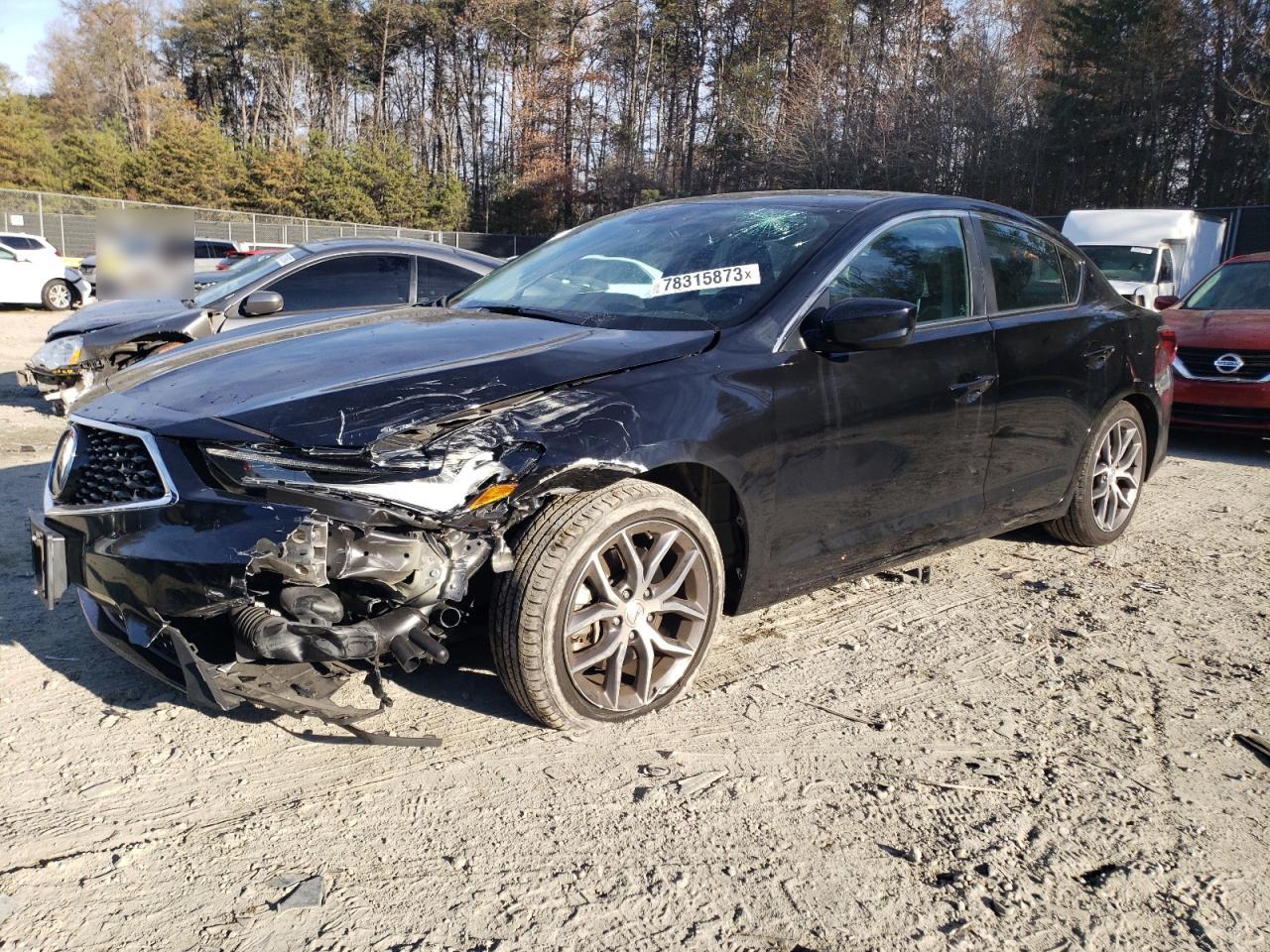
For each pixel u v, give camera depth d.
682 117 61.84
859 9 51.38
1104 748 2.94
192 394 2.76
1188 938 2.12
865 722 3.05
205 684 2.46
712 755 2.81
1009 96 36.75
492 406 2.68
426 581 2.57
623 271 3.69
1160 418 5.02
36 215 32.62
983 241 4.07
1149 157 35.97
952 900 2.22
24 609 3.71
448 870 2.27
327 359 2.92
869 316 3.11
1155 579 4.49
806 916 2.15
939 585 4.35
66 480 2.79
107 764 2.68
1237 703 3.26
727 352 3.11
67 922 2.06
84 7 72.50
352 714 2.64
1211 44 34.75
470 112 68.62
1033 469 4.23
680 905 2.17
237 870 2.25
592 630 2.95
